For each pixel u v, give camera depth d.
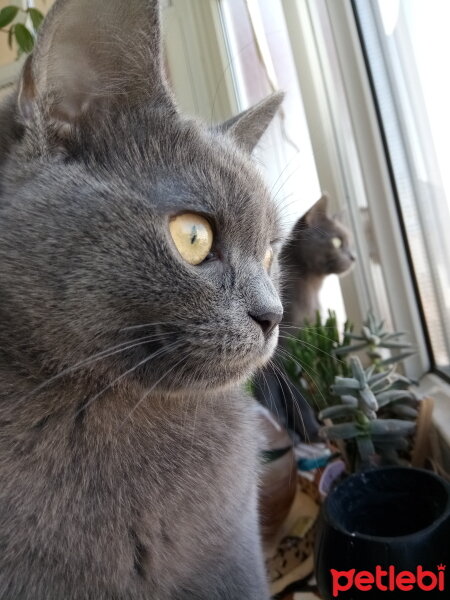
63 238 0.19
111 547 0.20
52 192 0.20
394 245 0.45
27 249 0.20
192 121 0.25
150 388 0.21
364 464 0.33
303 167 0.54
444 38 0.34
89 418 0.21
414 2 0.38
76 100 0.21
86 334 0.20
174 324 0.21
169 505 0.22
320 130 0.51
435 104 0.37
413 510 0.29
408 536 0.25
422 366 0.45
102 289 0.20
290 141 0.54
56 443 0.21
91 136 0.21
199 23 0.60
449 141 0.36
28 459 0.20
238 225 0.23
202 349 0.21
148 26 0.21
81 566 0.20
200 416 0.24
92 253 0.19
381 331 0.41
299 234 0.60
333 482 0.36
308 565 0.35
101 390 0.21
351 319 0.56
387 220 0.45
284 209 0.36
